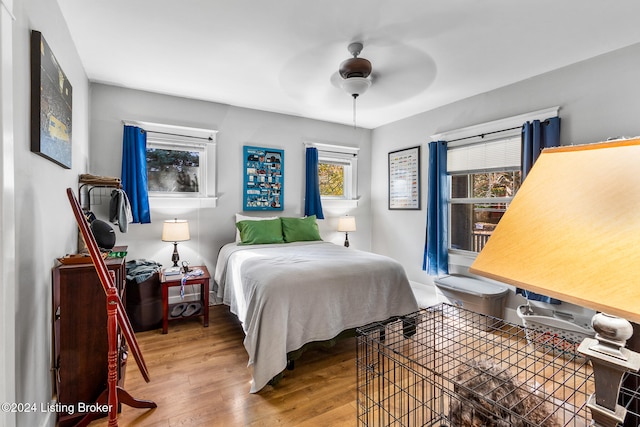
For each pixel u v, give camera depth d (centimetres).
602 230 50
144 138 336
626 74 241
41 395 150
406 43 239
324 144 459
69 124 204
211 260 381
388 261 265
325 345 219
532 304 288
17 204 121
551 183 59
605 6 193
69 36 220
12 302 108
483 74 294
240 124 398
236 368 221
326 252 310
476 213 358
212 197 376
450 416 112
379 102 377
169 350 249
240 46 245
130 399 171
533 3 191
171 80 312
